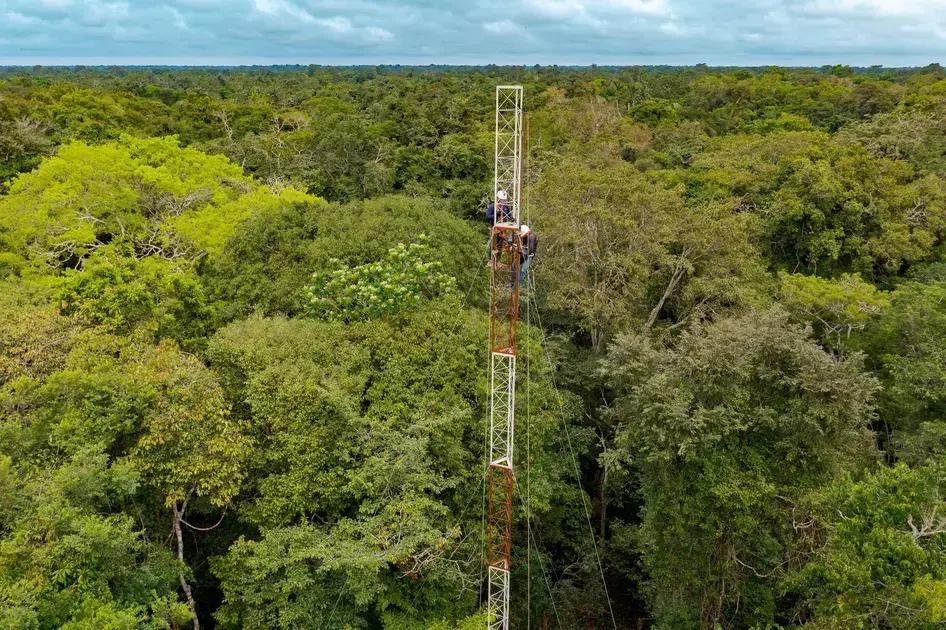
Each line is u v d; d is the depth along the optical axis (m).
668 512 17.31
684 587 18.70
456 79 107.56
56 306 20.97
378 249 25.08
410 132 60.69
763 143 45.34
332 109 73.88
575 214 27.38
